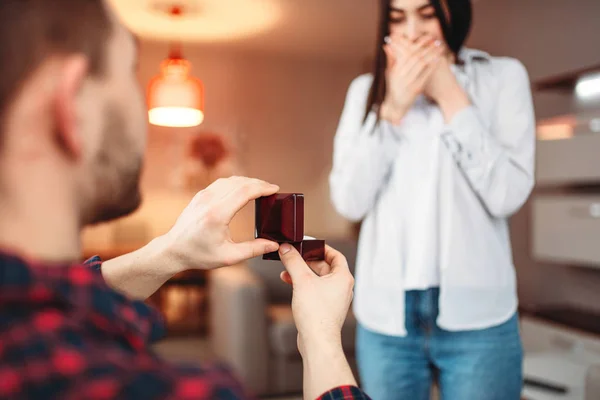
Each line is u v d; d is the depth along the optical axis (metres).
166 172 5.02
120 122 0.38
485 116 1.41
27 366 0.30
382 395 1.41
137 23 4.31
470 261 1.35
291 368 3.12
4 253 0.33
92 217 0.39
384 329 1.41
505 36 3.46
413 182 1.42
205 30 4.50
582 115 2.79
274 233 0.71
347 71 5.57
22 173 0.35
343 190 1.52
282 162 5.40
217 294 3.59
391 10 1.42
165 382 0.31
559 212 2.79
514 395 1.36
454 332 1.33
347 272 0.64
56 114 0.35
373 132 1.45
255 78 5.31
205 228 0.64
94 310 0.34
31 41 0.34
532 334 2.81
